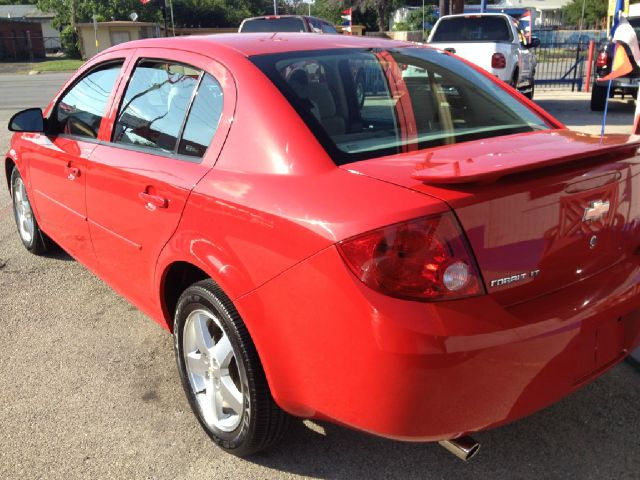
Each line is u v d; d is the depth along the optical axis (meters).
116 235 3.31
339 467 2.68
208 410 2.81
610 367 2.39
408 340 1.92
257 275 2.29
